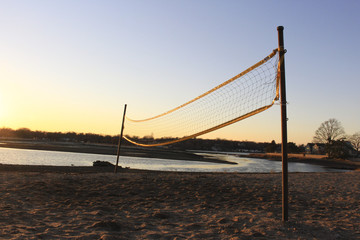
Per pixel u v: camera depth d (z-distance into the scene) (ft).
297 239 10.53
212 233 10.96
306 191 23.65
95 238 9.49
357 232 11.94
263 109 13.28
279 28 12.51
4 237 8.87
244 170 79.77
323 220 14.10
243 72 14.30
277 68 12.66
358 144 181.68
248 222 13.01
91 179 23.30
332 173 43.98
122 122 34.35
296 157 171.22
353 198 21.15
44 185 19.74
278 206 17.31
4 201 14.64
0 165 42.09
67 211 13.73
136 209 15.02
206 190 21.18
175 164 89.51
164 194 19.34
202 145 384.06
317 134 164.96
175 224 12.28
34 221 11.40
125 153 135.95
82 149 148.46
